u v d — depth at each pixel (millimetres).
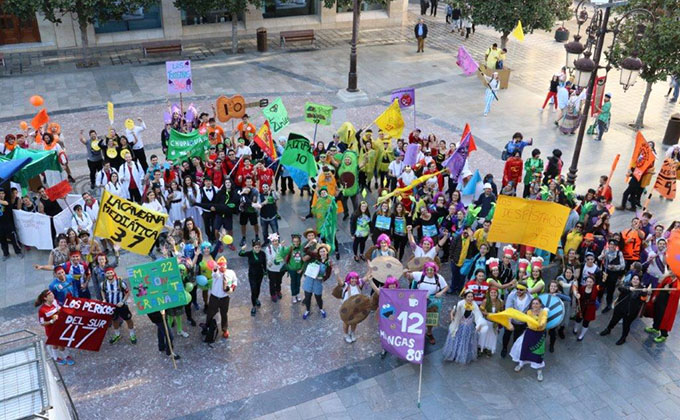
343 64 27359
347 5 28516
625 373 10883
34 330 11469
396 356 11023
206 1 26922
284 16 32875
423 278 10773
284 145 16469
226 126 20734
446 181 15477
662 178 15977
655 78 19547
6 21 27578
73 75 25078
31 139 16594
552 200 13688
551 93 22359
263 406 9984
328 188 14109
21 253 13852
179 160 15578
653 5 19672
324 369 10812
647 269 11531
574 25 34531
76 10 24938
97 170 16422
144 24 30328
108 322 10531
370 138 16203
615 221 15875
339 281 11242
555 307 10414
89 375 10539
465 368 10891
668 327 11484
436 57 28672
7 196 13430
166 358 10984
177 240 11953
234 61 27422
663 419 9930
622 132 21094
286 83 24812
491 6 24844
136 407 9891
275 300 12438
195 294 11727
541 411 10000
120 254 13984
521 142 16266
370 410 9953
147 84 24219
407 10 37156
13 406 6023
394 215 13062
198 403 10016
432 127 21031
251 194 13758
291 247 11758
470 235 12094
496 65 24578
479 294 10680
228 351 11172
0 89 23438
